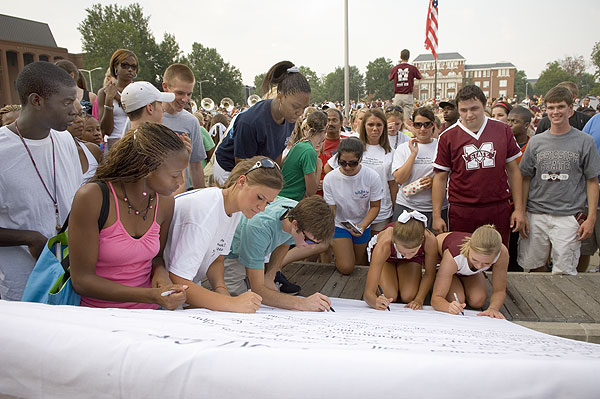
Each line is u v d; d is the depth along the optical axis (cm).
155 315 139
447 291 322
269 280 301
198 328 118
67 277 189
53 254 187
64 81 210
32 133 215
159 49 8125
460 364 84
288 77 317
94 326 108
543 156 390
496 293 320
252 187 210
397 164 465
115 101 462
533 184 405
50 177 224
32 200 216
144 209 192
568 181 384
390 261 362
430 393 82
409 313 291
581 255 443
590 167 379
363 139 496
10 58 7112
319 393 85
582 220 430
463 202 384
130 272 194
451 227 399
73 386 97
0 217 213
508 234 393
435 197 402
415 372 84
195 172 370
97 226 179
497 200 377
